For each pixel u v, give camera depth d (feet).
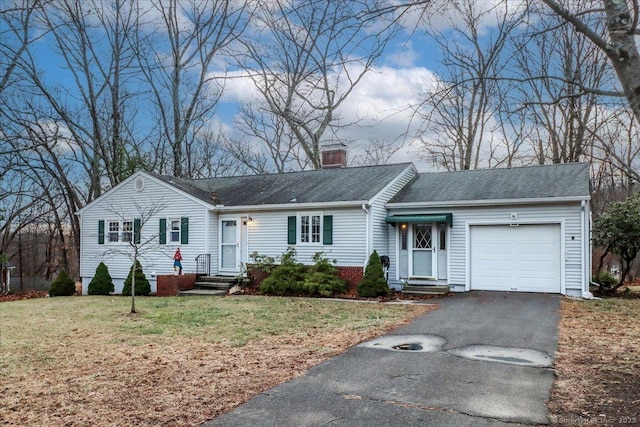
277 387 18.74
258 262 56.03
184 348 26.32
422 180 60.95
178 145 92.02
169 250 61.62
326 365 21.76
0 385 19.97
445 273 51.96
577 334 27.55
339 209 53.72
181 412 16.34
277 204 55.98
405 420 15.20
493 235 49.78
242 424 15.16
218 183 71.10
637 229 46.21
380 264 49.75
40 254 117.50
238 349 25.72
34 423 15.66
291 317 36.35
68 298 57.62
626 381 18.70
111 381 20.18
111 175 86.12
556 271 46.80
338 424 14.99
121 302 49.57
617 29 11.75
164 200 62.13
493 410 15.96
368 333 29.27
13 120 76.64
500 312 36.22
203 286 57.11
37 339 29.99
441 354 23.53
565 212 46.16
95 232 66.44
